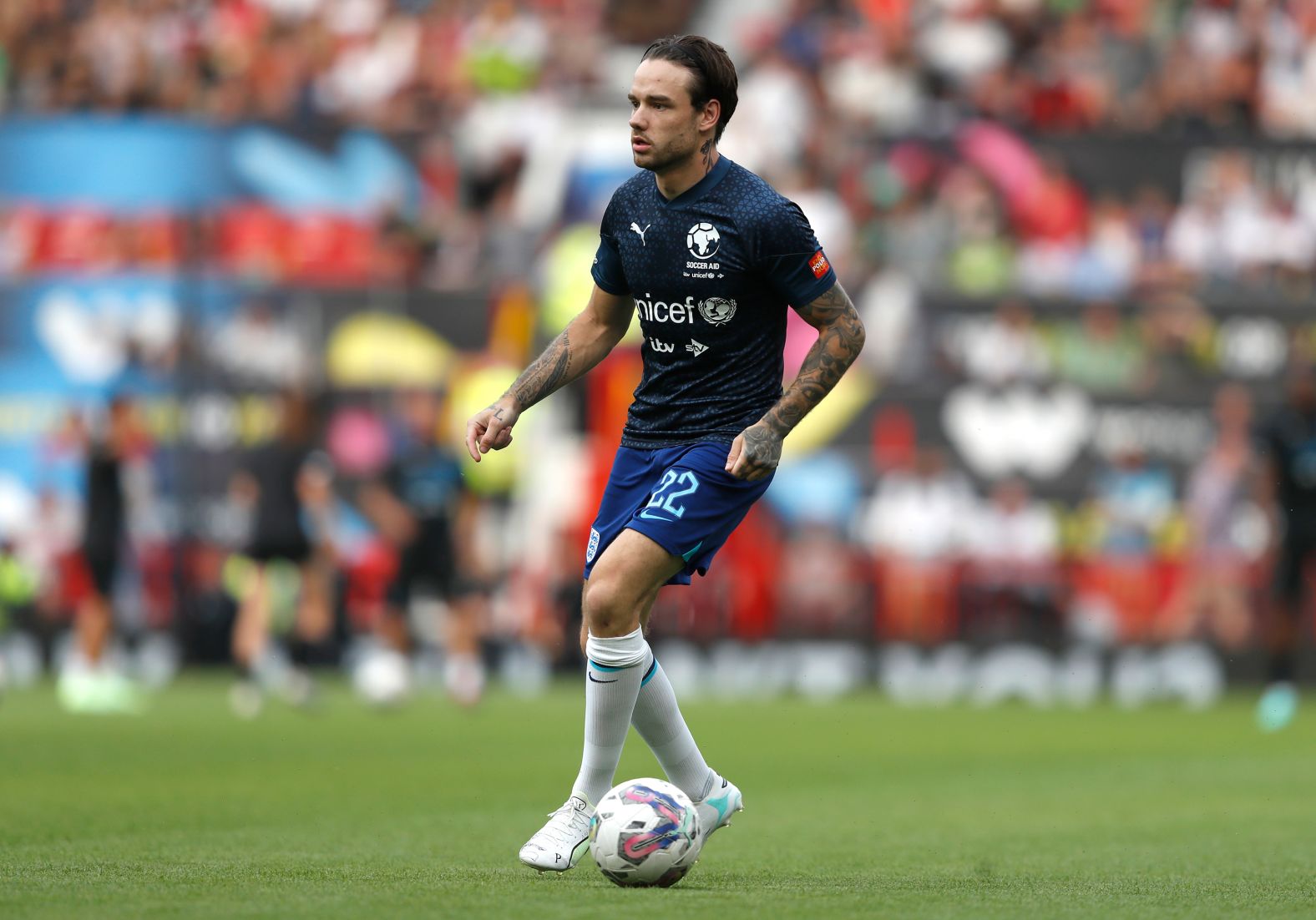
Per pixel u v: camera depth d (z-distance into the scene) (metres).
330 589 56.72
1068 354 56.03
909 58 69.38
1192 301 56.16
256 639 47.50
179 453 56.72
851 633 55.75
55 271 58.00
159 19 71.19
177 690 53.16
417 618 57.84
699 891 15.46
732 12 70.69
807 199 63.81
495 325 56.88
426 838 20.61
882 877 17.20
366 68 70.69
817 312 16.77
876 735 40.44
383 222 61.16
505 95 66.50
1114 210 61.28
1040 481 55.78
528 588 56.53
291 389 51.22
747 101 67.12
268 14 71.75
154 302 57.44
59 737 37.16
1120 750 37.00
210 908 13.67
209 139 59.78
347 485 56.41
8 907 13.76
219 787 27.22
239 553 56.47
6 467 57.34
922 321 56.16
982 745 38.09
